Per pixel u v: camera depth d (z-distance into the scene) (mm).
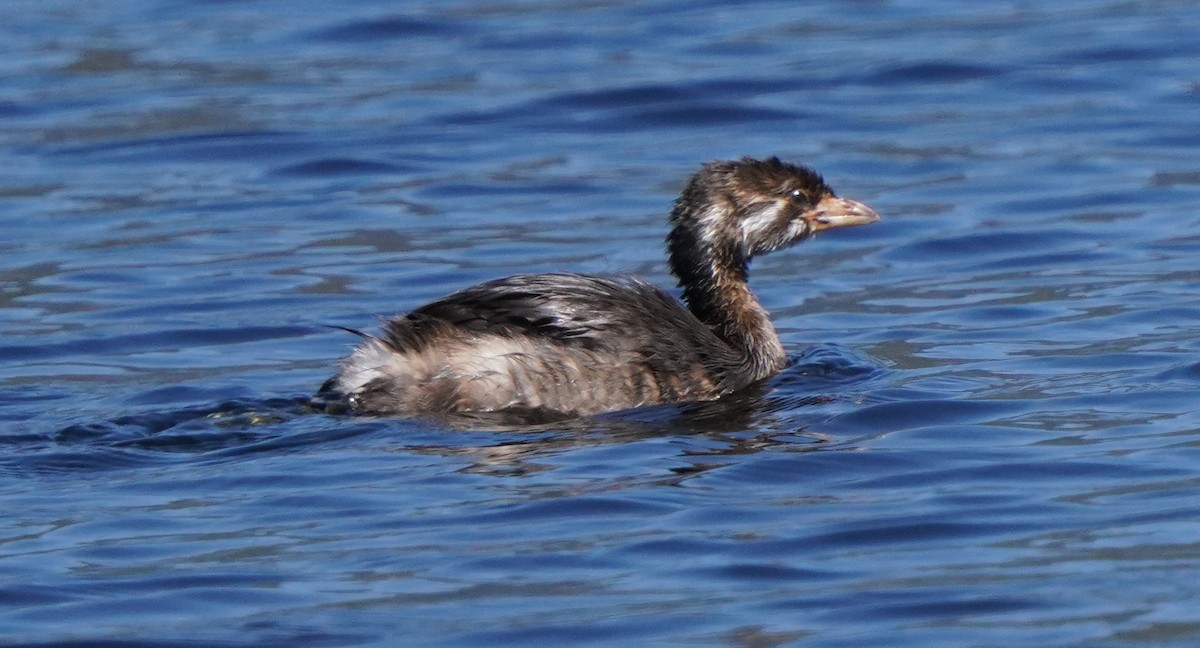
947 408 15594
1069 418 15188
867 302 20000
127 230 23031
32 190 24750
